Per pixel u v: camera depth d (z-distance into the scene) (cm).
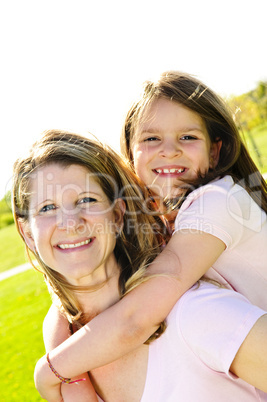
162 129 203
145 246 170
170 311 147
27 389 566
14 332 817
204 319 136
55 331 182
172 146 200
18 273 1365
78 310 174
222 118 212
